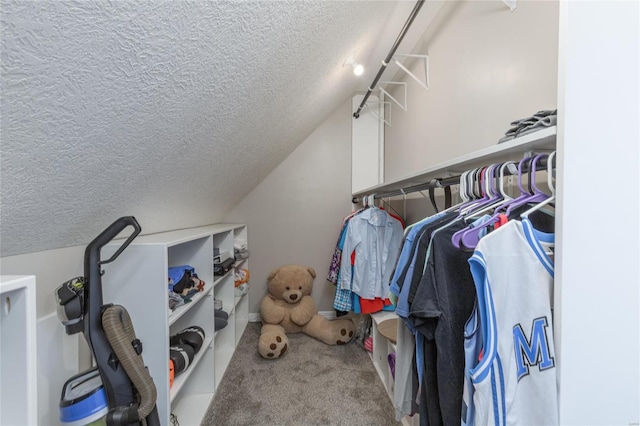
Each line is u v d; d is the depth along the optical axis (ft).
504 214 2.42
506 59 3.85
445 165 3.45
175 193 4.67
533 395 1.96
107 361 2.83
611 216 1.92
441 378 2.36
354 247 6.98
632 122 1.90
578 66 1.87
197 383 5.54
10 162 1.88
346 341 7.75
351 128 9.71
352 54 5.75
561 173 1.91
